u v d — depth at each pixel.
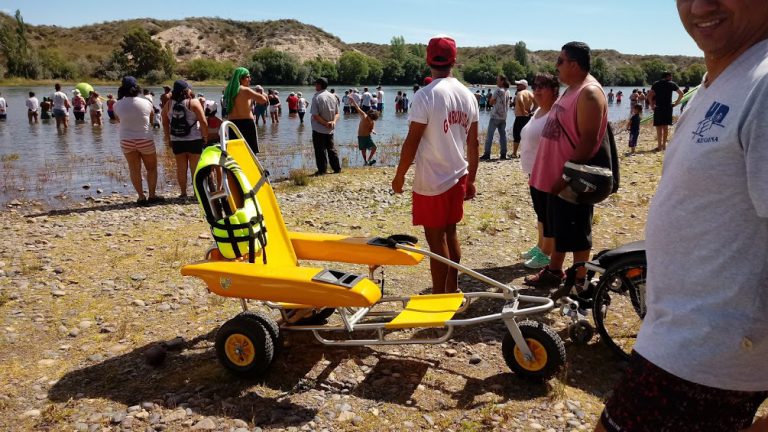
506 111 15.11
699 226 1.71
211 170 4.13
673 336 1.78
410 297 4.33
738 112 1.60
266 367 3.83
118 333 4.66
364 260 4.45
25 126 24.53
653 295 1.89
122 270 6.20
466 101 4.71
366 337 4.58
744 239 1.64
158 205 9.91
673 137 1.88
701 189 1.70
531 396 3.70
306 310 4.46
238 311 5.11
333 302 3.60
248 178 4.55
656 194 1.90
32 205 10.20
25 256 6.70
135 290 5.62
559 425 3.39
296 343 4.47
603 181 4.48
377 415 3.52
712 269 1.69
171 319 4.96
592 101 4.55
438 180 4.61
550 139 5.05
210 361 4.19
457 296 4.19
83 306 5.23
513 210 8.85
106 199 10.65
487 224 7.86
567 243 4.85
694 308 1.73
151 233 7.80
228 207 4.20
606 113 4.74
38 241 7.34
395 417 3.50
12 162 15.16
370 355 4.28
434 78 4.69
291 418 3.47
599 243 7.08
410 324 3.78
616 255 4.14
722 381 1.71
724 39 1.73
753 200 1.56
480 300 5.28
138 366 4.14
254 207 4.23
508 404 3.61
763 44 1.66
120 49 107.19
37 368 4.12
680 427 1.81
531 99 14.91
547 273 5.53
